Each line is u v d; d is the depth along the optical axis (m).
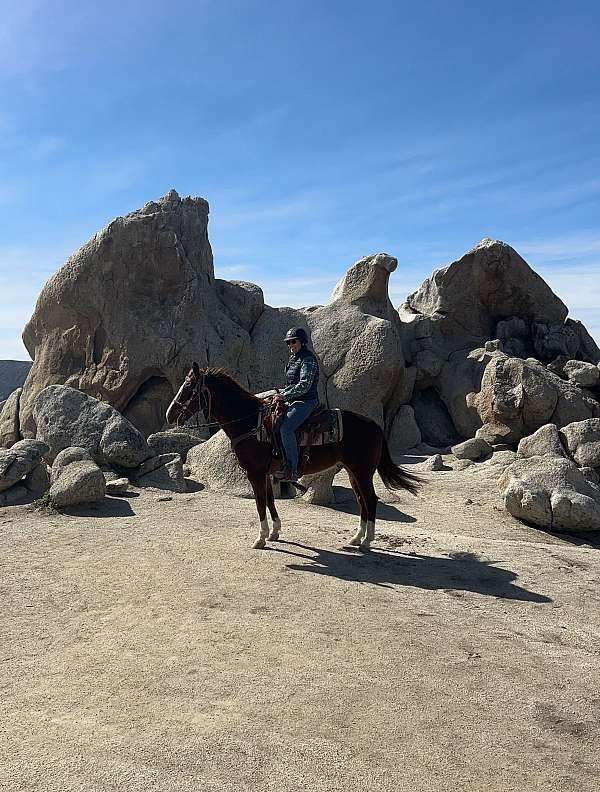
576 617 4.88
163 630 4.44
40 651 4.20
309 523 7.47
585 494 8.54
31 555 6.17
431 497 9.55
